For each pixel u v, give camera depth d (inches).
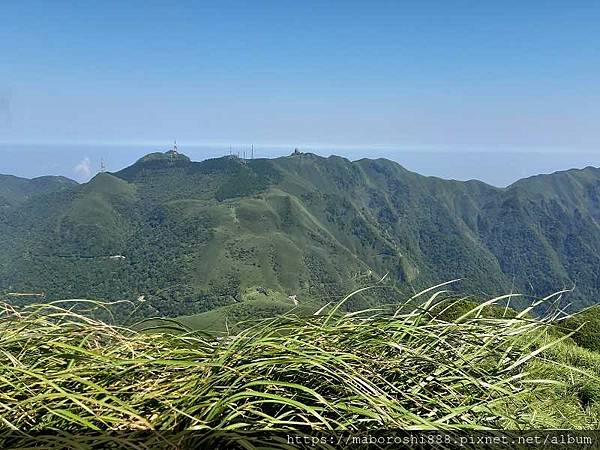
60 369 87.9
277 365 91.1
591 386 182.7
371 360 96.5
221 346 97.7
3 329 91.1
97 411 80.9
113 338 96.2
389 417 81.2
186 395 83.1
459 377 101.3
